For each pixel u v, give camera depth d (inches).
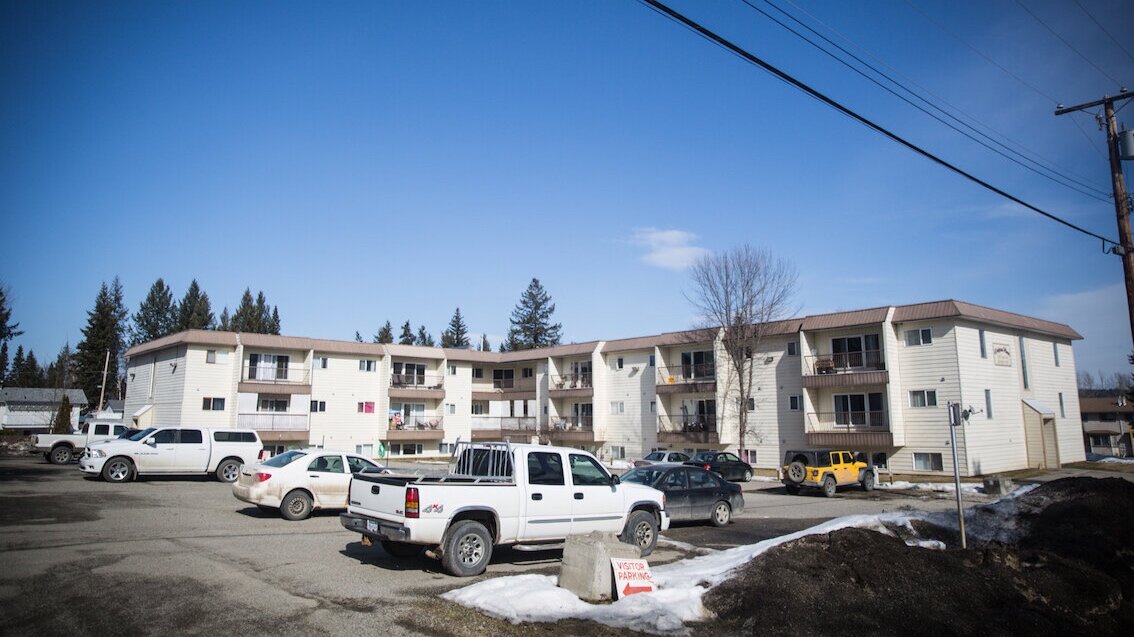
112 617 289.1
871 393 1412.4
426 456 1983.3
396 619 301.1
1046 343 1596.9
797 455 1111.6
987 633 318.3
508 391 2202.3
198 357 1654.8
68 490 788.0
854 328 1451.8
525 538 427.8
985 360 1370.6
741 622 319.0
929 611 331.3
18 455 1530.5
